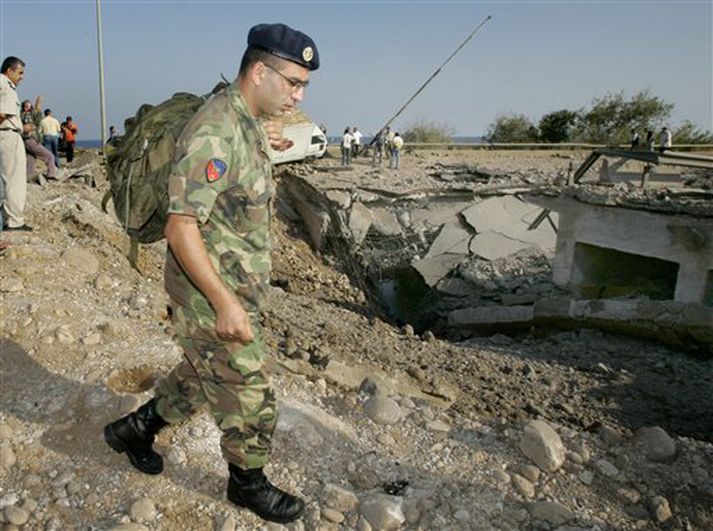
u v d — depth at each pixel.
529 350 8.93
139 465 2.73
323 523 2.75
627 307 9.39
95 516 2.62
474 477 3.20
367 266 15.46
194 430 3.07
